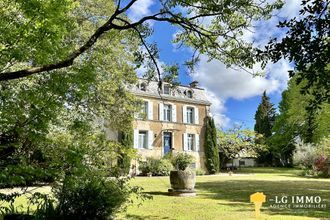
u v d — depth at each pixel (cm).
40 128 456
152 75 662
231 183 1716
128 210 816
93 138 552
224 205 916
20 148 470
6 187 472
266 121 5406
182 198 1076
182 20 566
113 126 1669
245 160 5044
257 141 3888
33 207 748
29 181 489
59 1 468
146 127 2919
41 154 486
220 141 3578
